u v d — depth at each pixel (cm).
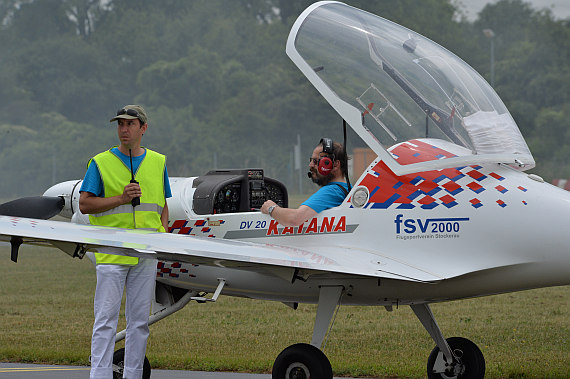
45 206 2247
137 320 1938
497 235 1869
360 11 2081
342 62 1988
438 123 1978
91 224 1927
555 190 1916
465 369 2236
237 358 2766
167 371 2561
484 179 1916
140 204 1922
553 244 1847
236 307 4328
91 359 1873
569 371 2425
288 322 3744
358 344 3108
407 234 1914
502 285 1927
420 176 1938
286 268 1858
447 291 1972
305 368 1923
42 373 2528
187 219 2173
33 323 3812
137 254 1741
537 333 3306
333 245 1980
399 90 1980
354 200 1975
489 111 2016
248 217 2097
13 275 6231
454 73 2042
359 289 2005
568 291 4866
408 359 2744
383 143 1948
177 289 2314
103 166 1911
